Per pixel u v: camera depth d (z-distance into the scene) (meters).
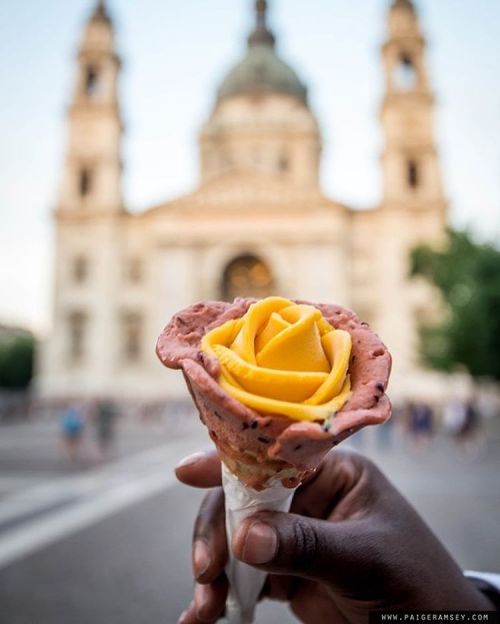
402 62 68.69
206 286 62.06
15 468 19.80
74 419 22.58
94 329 62.12
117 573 8.44
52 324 62.38
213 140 73.25
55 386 60.72
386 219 62.47
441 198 62.12
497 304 30.58
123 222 65.31
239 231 62.66
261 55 78.88
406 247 61.53
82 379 60.88
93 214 64.12
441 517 11.82
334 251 61.59
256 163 71.38
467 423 28.58
